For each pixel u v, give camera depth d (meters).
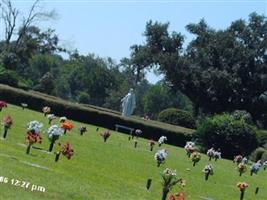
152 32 92.94
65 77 177.12
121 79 169.88
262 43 90.00
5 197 12.95
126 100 59.94
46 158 21.00
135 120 54.94
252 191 28.00
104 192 17.17
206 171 27.61
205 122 51.94
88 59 175.88
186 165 32.03
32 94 54.19
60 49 106.81
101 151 28.78
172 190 21.05
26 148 22.44
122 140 40.47
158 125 55.62
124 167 24.75
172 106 166.12
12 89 53.75
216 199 22.25
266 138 68.06
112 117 54.41
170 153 38.12
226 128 50.88
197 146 51.59
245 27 91.44
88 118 54.06
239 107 90.38
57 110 53.75
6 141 23.09
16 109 44.03
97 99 170.62
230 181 29.75
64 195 15.08
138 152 33.25
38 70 171.88
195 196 21.55
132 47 95.00
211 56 91.31
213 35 92.00
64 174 18.42
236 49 89.50
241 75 89.75
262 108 90.56
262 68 89.69
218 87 87.75
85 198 15.48
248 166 44.34
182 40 92.62
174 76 88.88
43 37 104.00
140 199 17.73
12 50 98.38
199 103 90.69
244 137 50.72
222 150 51.00
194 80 88.38
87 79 170.38
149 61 92.38
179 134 54.38
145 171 25.06
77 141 30.50
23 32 98.81
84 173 20.02
